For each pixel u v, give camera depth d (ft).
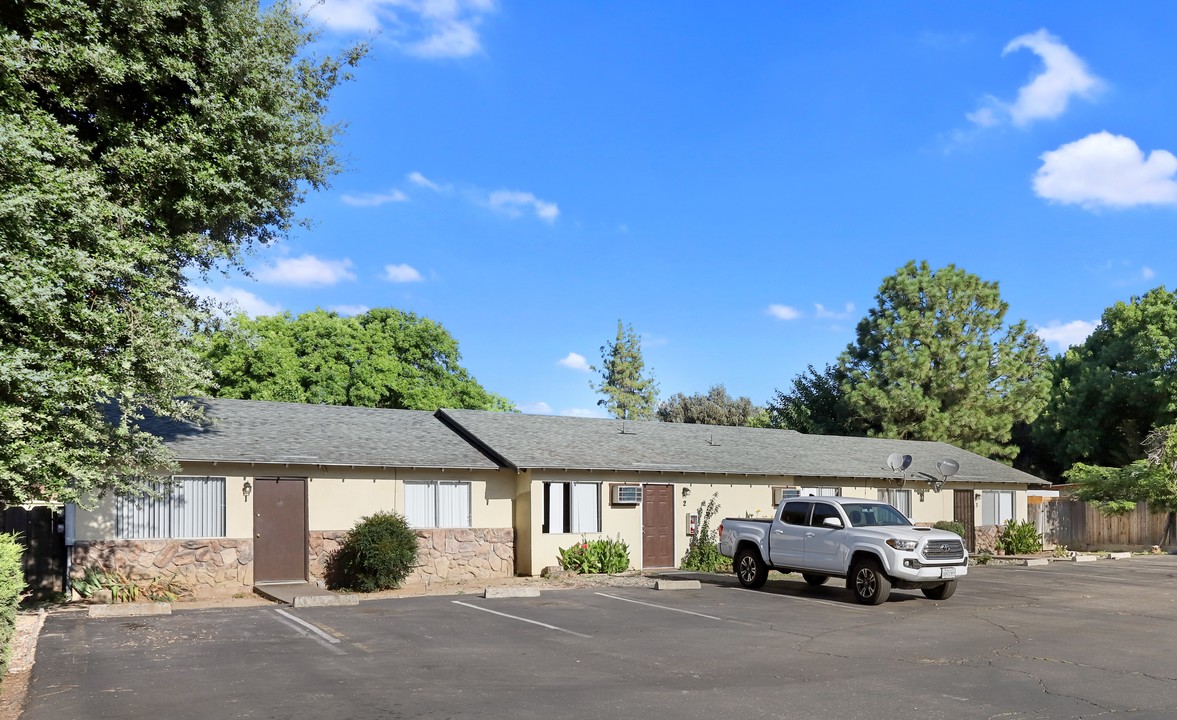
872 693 31.30
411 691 30.89
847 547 56.59
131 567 59.16
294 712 27.94
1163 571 79.41
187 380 45.62
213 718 27.22
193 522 62.08
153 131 48.49
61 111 47.21
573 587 63.98
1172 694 31.42
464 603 54.34
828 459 97.81
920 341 142.10
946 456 111.34
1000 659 37.68
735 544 65.41
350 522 68.08
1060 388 169.17
